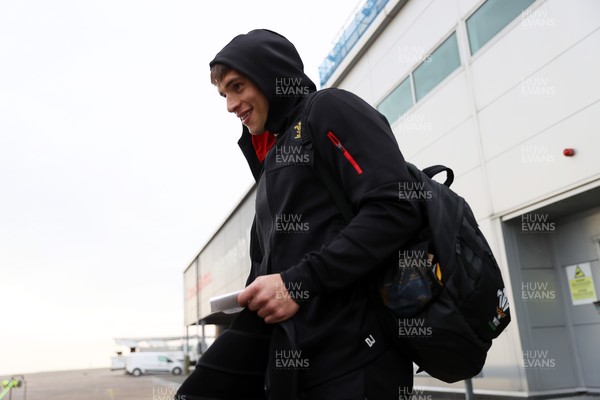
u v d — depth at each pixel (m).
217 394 0.84
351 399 0.81
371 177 0.85
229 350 0.84
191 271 28.58
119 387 23.00
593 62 4.54
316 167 0.97
